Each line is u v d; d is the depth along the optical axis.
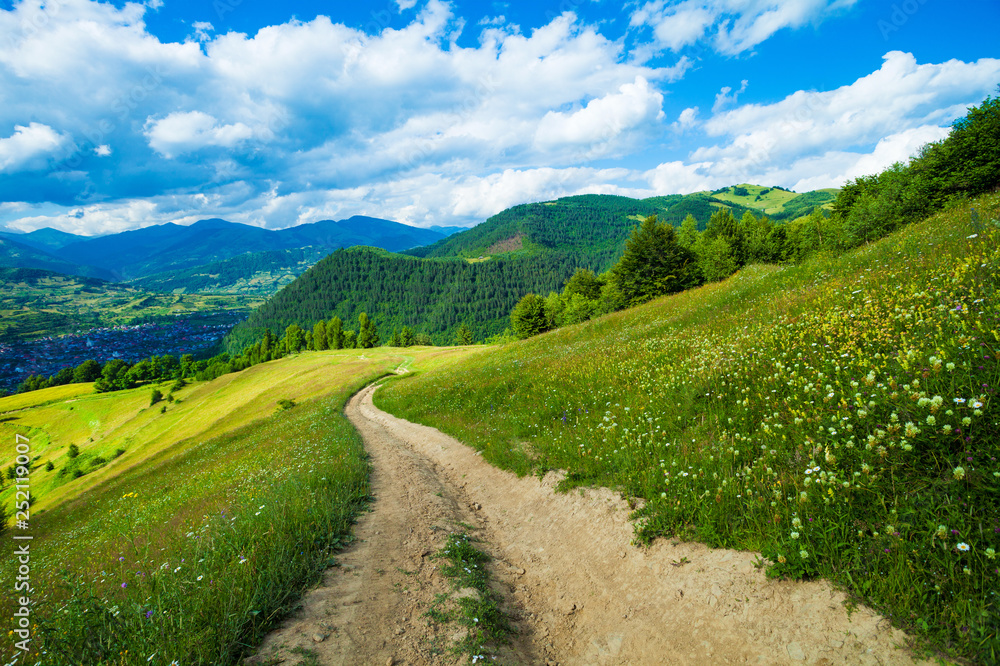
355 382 58.16
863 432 4.03
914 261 8.88
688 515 4.62
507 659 3.63
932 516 3.03
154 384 123.25
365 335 132.75
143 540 7.58
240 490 10.30
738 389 6.91
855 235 27.25
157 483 22.80
